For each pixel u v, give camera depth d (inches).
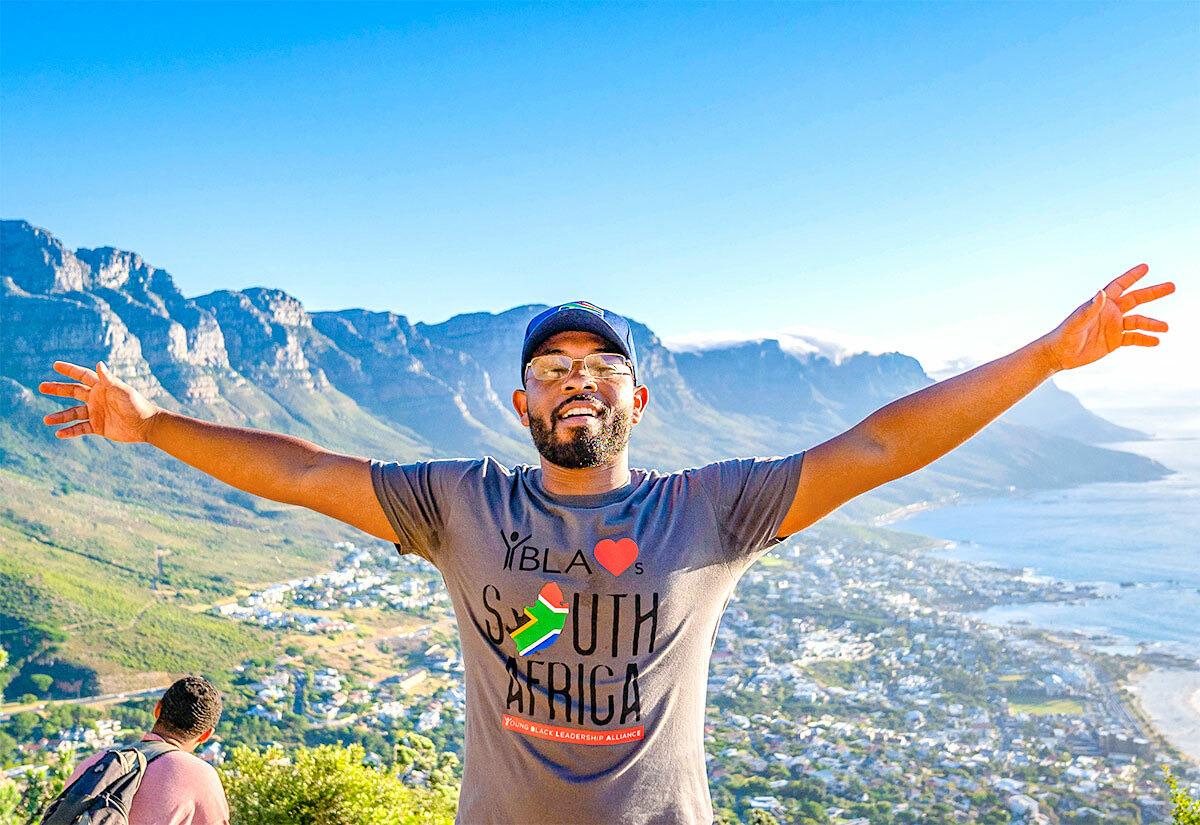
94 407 99.0
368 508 92.6
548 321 90.5
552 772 82.4
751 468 90.7
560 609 83.9
